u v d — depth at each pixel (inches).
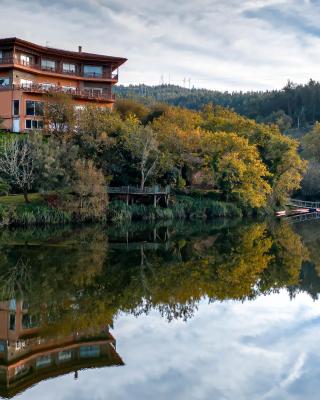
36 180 2169.0
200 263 1454.2
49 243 1708.9
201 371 681.0
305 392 621.0
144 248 1689.2
